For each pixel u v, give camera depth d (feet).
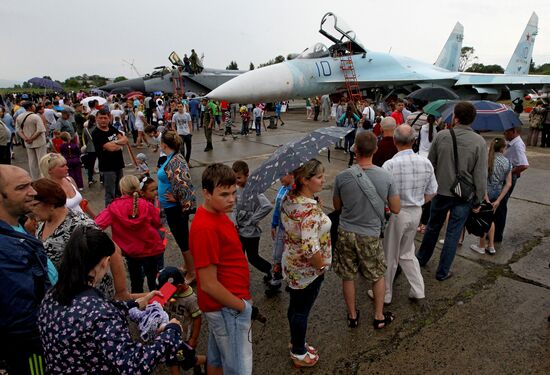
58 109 42.22
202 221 5.93
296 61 48.49
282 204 7.72
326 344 9.44
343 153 34.73
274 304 11.18
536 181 24.82
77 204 10.01
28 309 5.45
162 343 4.97
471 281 12.32
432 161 11.57
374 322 9.96
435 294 11.59
